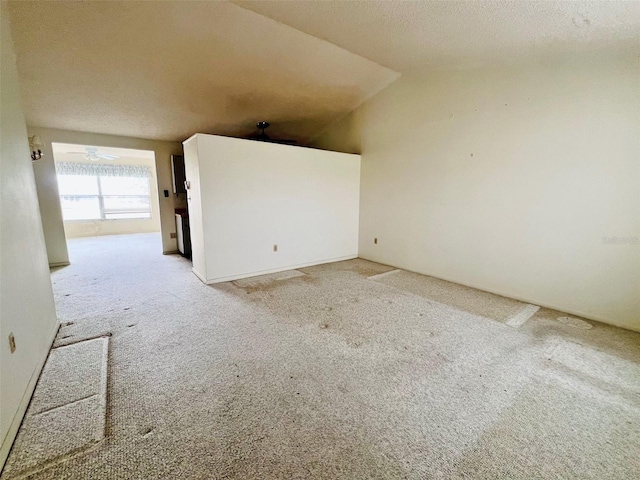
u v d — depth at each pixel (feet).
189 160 11.82
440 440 4.33
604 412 4.91
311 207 14.32
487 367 6.15
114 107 12.53
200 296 10.20
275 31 9.14
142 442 4.22
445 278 12.28
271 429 4.50
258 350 6.75
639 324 7.75
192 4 7.82
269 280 12.16
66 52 9.02
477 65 10.11
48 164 13.96
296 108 14.98
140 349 6.74
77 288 11.02
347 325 8.05
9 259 4.89
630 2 5.46
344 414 4.83
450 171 11.62
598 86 7.84
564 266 8.94
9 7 7.06
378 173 14.76
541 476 3.78
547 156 8.96
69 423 4.55
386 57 10.71
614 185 7.84
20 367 4.87
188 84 11.64
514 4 6.23
